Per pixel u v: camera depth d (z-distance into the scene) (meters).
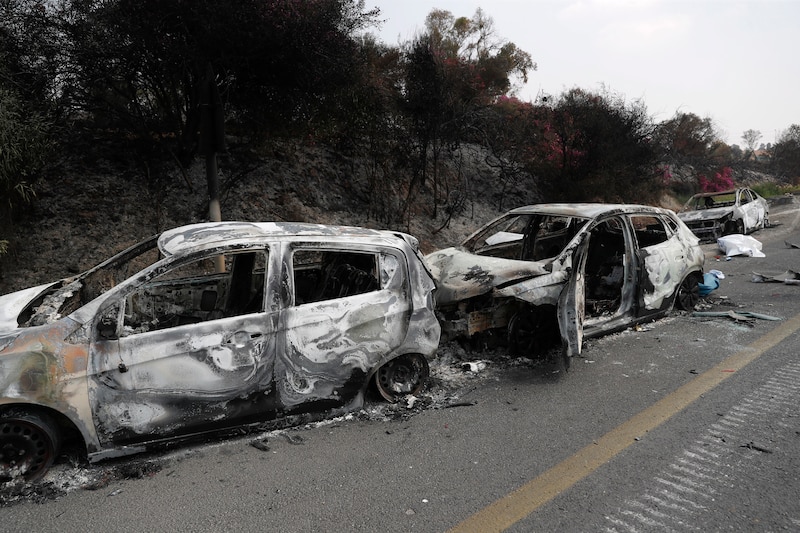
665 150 18.25
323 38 7.29
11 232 7.04
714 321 6.71
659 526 2.84
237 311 4.67
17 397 3.11
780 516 2.90
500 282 5.29
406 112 10.86
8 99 5.96
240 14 6.52
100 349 3.32
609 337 6.23
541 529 2.83
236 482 3.30
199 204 8.80
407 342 4.38
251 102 7.91
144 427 3.45
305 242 4.02
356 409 4.22
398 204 11.47
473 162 14.73
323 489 3.22
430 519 2.93
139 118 8.42
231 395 3.67
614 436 3.87
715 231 14.77
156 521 2.92
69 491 3.19
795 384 4.69
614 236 7.43
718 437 3.81
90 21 6.71
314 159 11.05
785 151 43.22
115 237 7.80
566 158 14.88
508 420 4.16
